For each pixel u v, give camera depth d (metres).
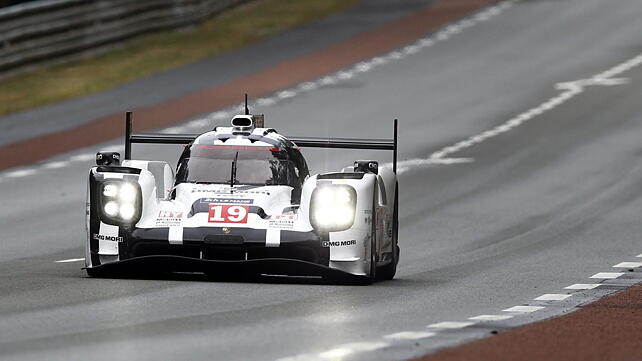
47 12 131.25
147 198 44.50
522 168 90.88
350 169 47.28
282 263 43.06
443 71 137.75
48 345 30.25
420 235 64.88
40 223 66.25
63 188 80.38
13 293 39.94
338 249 43.72
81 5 136.50
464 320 36.22
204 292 40.81
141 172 44.94
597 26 164.62
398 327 34.41
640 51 147.38
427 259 55.62
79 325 33.44
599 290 44.84
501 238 63.78
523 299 41.84
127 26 145.12
